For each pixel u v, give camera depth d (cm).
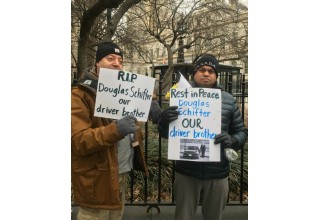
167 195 458
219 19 1043
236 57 1045
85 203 255
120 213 283
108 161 253
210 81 305
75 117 248
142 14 1033
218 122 297
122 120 243
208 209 315
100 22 788
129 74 271
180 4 1006
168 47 1000
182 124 299
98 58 278
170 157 300
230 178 474
